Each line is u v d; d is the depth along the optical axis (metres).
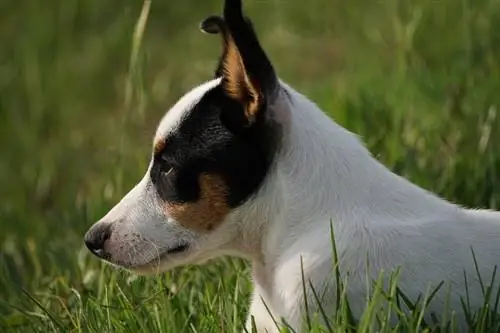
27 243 12.93
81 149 17.92
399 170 11.76
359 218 7.97
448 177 11.55
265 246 8.29
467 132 12.68
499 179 11.44
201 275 10.05
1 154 18.16
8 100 19.53
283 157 8.15
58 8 22.05
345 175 8.12
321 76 17.97
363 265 7.83
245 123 8.13
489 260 7.93
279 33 19.52
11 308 10.77
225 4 7.85
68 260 11.50
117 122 18.52
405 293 7.77
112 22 21.88
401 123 13.00
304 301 7.82
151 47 20.69
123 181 13.16
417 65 14.73
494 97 13.10
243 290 9.45
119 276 9.95
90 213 12.82
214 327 8.66
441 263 7.84
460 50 15.12
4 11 22.39
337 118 13.30
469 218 8.14
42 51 20.91
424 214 8.08
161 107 17.81
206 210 8.27
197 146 8.23
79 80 20.12
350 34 18.12
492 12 15.49
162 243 8.41
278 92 8.16
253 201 8.21
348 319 7.66
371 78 15.24
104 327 8.88
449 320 7.76
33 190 16.70
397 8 13.90
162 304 9.02
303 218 8.10
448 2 16.28
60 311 10.03
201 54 20.08
